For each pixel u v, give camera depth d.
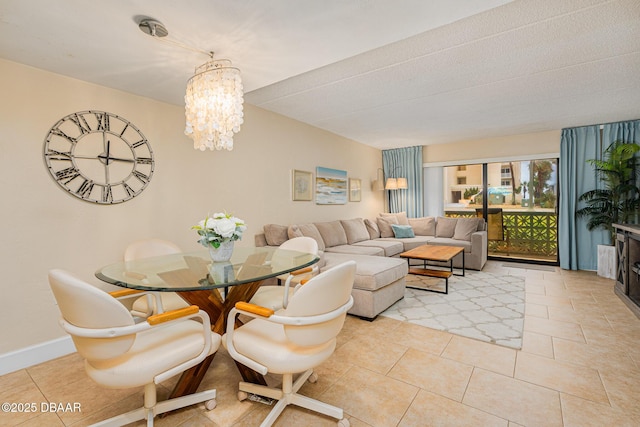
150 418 1.39
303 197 4.45
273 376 1.90
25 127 2.09
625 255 3.15
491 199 5.79
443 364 2.00
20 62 2.06
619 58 2.50
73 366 2.09
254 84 2.49
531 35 2.15
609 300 3.26
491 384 1.77
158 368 1.25
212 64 1.90
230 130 1.86
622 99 3.49
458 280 4.15
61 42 1.81
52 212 2.21
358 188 5.86
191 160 3.05
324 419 1.50
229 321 1.44
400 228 5.62
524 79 2.91
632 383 1.76
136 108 2.65
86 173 2.36
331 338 1.36
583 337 2.36
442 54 2.42
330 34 1.77
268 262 1.99
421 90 3.18
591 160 4.45
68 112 2.28
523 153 5.26
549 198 5.28
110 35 1.74
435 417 1.50
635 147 4.07
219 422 1.50
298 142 4.37
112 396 1.73
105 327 1.13
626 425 1.43
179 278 1.59
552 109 3.84
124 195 2.57
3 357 2.00
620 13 1.90
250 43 1.86
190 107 1.85
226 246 2.02
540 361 2.02
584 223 4.71
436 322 2.71
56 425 1.50
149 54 1.97
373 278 2.71
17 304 2.07
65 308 1.13
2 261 2.01
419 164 6.21
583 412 1.52
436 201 6.19
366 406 1.59
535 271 4.68
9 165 2.03
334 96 3.37
